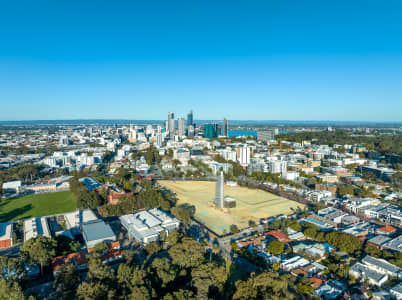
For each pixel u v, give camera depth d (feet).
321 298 610.24
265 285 563.89
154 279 617.62
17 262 637.71
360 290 647.97
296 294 630.74
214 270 623.36
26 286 633.20
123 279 601.62
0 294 547.49
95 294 540.11
